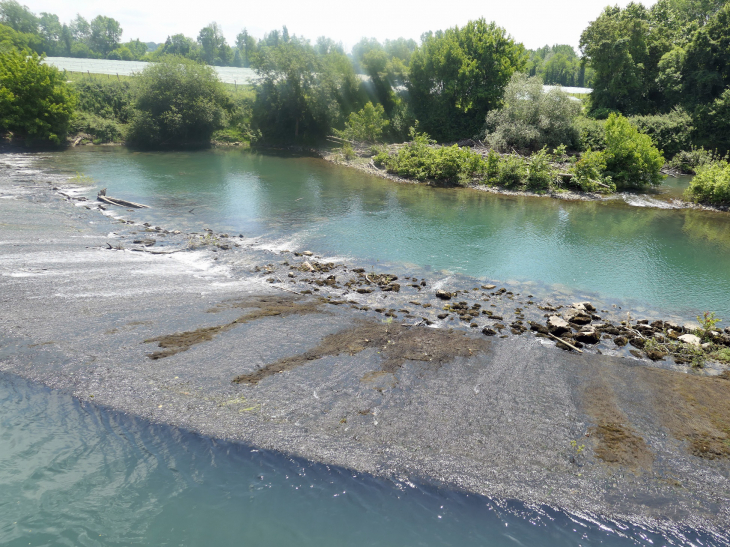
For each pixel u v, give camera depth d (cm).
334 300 1234
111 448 661
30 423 702
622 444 688
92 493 586
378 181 3067
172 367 850
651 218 2220
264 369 855
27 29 12125
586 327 1097
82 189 2430
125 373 825
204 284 1297
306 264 1486
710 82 4016
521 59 4581
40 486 591
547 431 713
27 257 1379
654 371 913
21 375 814
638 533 553
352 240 1794
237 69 12531
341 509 582
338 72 4800
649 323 1172
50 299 1105
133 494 588
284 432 697
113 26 16288
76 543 518
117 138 4328
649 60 4656
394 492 607
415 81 4650
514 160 2892
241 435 689
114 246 1576
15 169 2862
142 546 520
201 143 4597
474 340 1021
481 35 4406
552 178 2836
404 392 800
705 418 752
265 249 1655
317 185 2853
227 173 3145
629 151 2833
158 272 1362
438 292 1288
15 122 3700
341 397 779
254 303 1171
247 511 573
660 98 4566
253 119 4934
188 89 4544
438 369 881
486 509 586
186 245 1647
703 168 2842
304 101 4609
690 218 2230
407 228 1966
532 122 3541
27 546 509
